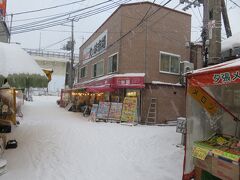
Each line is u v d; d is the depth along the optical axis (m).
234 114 6.09
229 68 4.50
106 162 7.96
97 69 25.86
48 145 9.96
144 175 6.76
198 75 5.31
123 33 20.06
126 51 19.88
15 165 7.36
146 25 19.58
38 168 7.21
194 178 5.77
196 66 20.38
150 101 18.98
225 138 5.80
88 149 9.58
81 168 7.35
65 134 12.28
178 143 10.56
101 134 12.64
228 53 8.89
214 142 5.75
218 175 4.89
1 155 7.86
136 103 17.58
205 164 5.29
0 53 8.07
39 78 8.41
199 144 5.66
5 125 12.30
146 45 19.44
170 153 8.88
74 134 12.37
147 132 13.54
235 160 4.50
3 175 6.50
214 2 7.67
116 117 18.09
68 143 10.45
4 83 8.21
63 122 17.31
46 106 32.88
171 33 20.45
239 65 4.32
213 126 6.15
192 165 5.83
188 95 5.85
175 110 19.72
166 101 19.48
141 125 17.48
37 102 39.03
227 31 11.92
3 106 14.03
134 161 8.05
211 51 7.61
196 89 5.88
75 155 8.73
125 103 18.03
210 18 7.79
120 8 20.27
